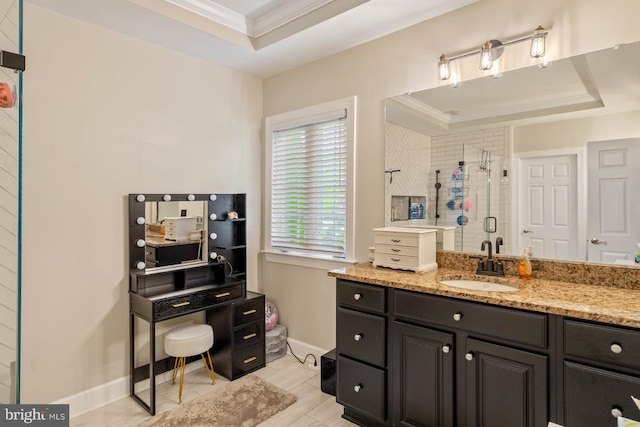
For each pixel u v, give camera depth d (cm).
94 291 237
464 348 170
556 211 193
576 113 186
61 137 223
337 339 220
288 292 321
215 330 286
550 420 148
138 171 257
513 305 154
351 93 275
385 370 198
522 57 201
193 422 218
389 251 228
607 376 134
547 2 192
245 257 316
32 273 213
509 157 207
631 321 129
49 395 219
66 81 224
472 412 168
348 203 277
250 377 277
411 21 237
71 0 207
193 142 288
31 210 212
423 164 239
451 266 229
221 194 304
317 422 219
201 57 289
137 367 257
